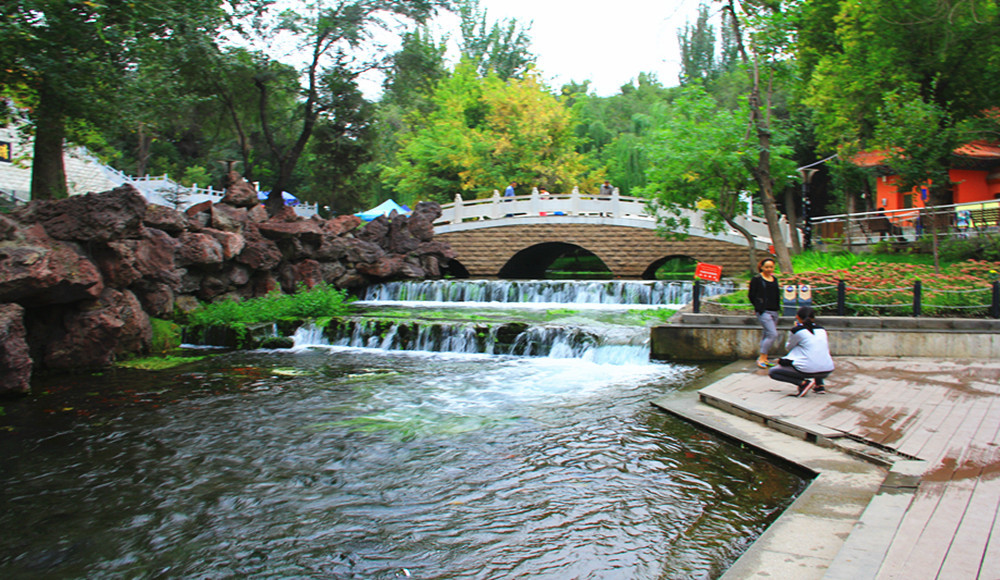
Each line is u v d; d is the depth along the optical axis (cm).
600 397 1048
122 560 540
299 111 3425
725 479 656
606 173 4622
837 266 1775
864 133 2152
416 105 3606
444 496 659
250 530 591
